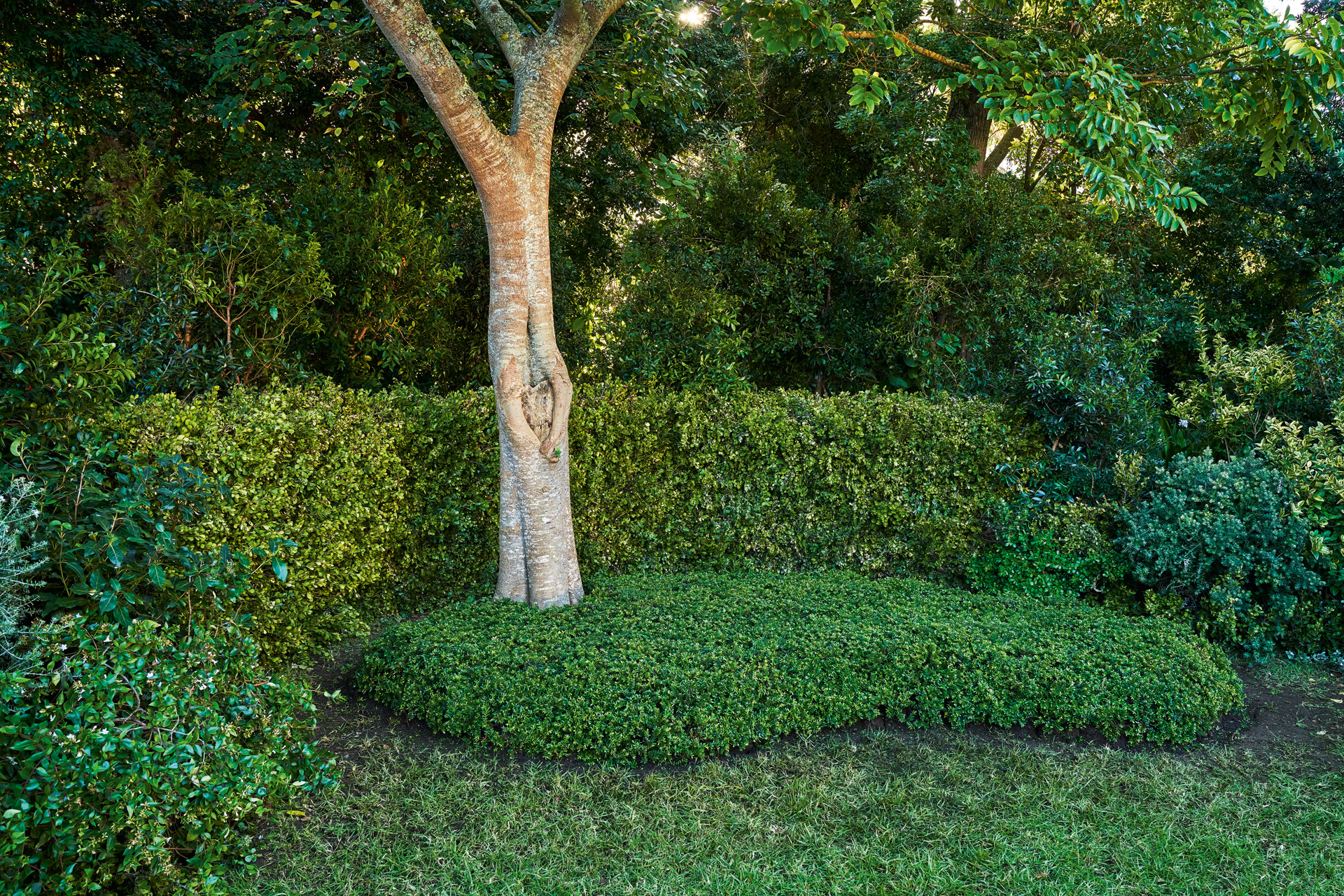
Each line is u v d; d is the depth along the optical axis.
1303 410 6.79
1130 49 7.83
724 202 8.72
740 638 4.77
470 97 4.89
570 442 6.40
